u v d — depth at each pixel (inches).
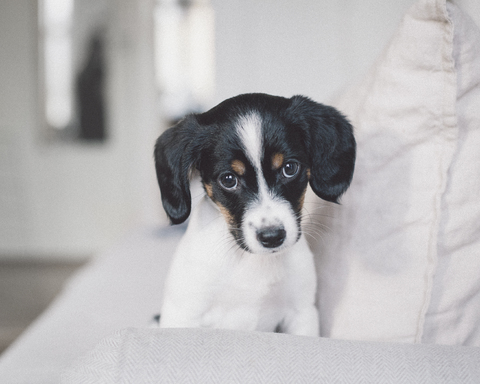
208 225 38.9
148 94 161.8
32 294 126.0
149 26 159.8
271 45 103.7
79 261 160.2
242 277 37.6
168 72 169.0
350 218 34.4
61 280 138.8
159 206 163.9
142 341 21.1
